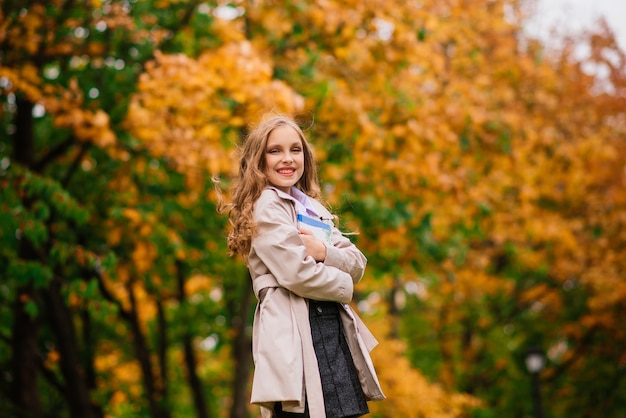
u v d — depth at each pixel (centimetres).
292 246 347
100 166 978
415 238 1073
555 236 1393
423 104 1000
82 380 1126
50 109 761
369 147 956
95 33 923
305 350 343
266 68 764
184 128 785
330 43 951
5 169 899
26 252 941
